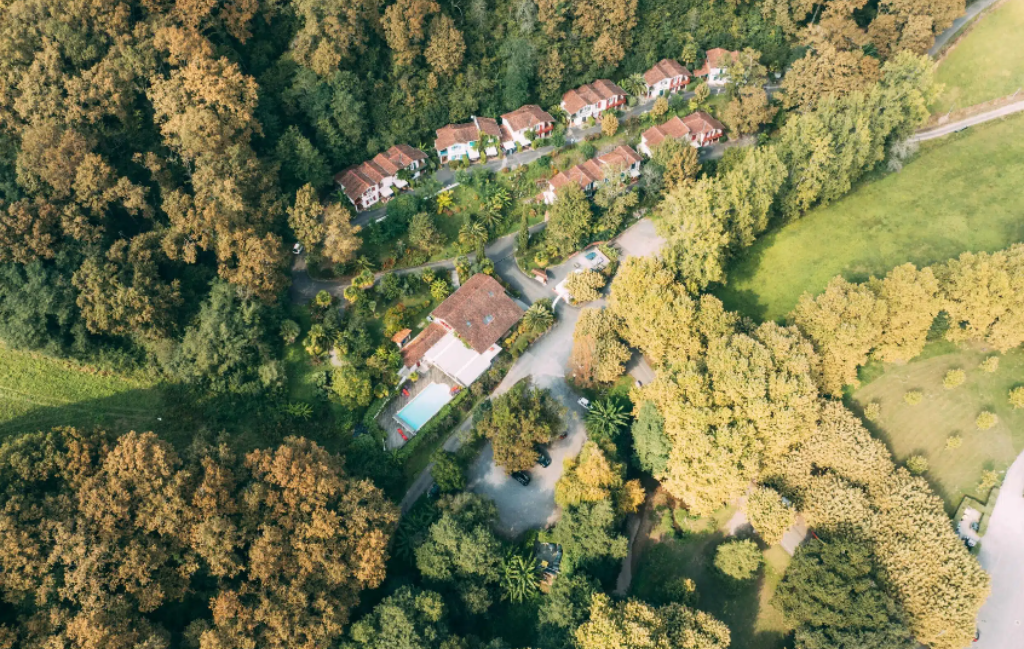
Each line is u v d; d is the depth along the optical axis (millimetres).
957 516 90438
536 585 85812
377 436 97625
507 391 102688
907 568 81438
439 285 110938
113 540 71562
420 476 95938
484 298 107938
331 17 119750
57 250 94312
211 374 95438
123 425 91812
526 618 85188
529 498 94625
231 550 73312
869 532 84062
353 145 125875
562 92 142750
